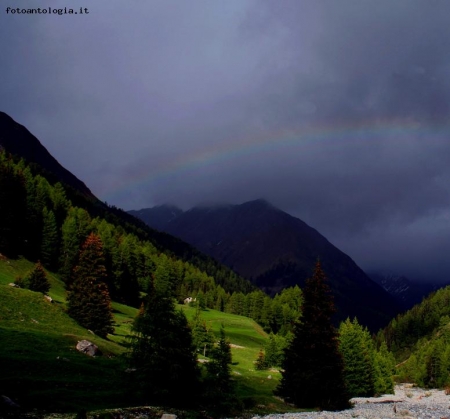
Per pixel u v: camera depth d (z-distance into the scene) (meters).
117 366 43.72
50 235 113.25
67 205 157.38
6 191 102.25
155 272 159.50
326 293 51.94
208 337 95.88
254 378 67.25
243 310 196.50
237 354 104.06
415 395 94.94
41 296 62.94
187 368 32.72
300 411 43.78
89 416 25.05
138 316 33.03
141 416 26.72
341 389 48.69
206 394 32.94
